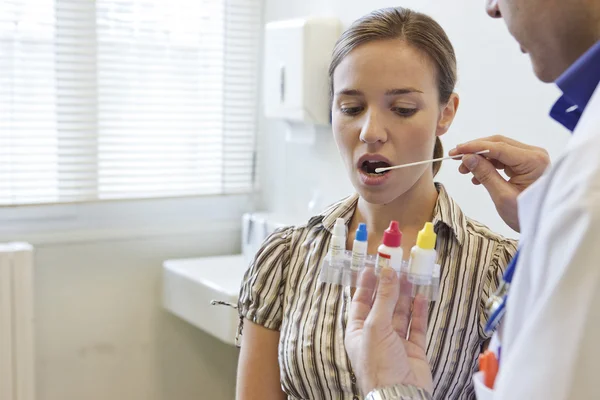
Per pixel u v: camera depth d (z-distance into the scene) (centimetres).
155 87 266
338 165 245
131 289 271
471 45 191
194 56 274
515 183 120
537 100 172
